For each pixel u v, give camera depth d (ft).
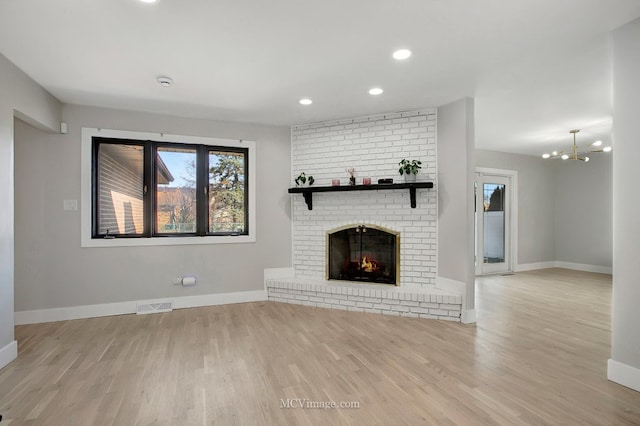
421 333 10.20
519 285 17.40
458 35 7.34
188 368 7.88
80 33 7.19
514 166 21.49
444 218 12.07
